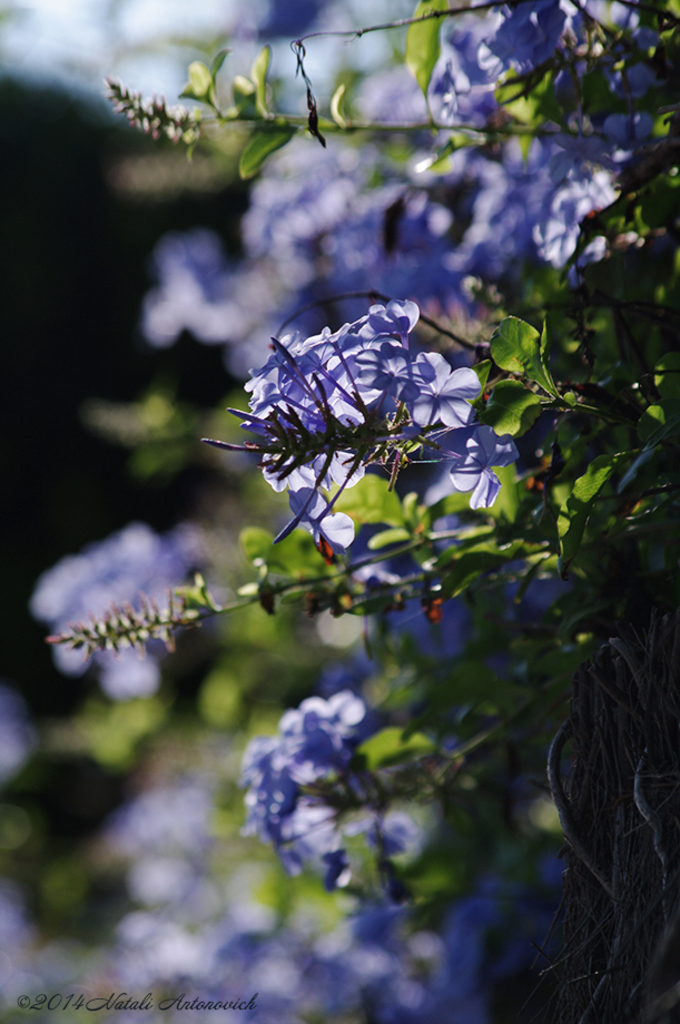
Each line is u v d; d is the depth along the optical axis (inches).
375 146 71.4
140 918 110.7
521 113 59.8
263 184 80.7
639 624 56.9
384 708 68.3
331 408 52.4
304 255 78.7
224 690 108.8
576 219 59.1
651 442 54.1
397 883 63.2
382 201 69.4
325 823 61.3
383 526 70.6
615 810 53.1
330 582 59.4
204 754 107.4
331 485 53.0
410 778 61.6
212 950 87.7
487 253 65.9
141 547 89.0
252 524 100.9
